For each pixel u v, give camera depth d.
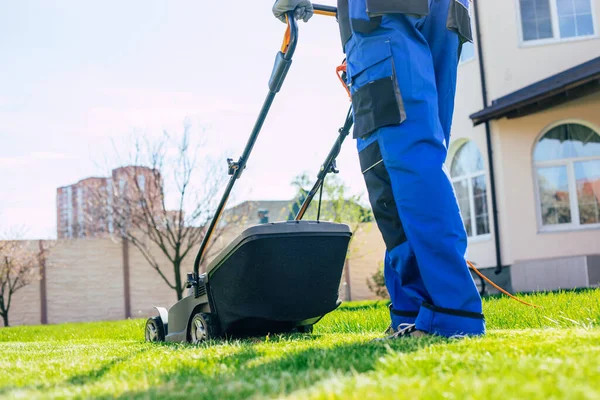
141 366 2.42
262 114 3.32
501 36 11.61
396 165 2.81
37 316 17.08
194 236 17.27
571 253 10.89
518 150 11.17
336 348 2.53
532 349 2.09
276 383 1.80
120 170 17.69
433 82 2.89
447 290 2.75
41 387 2.09
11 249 17.06
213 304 3.87
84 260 17.39
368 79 2.90
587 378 1.58
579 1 11.48
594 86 9.23
